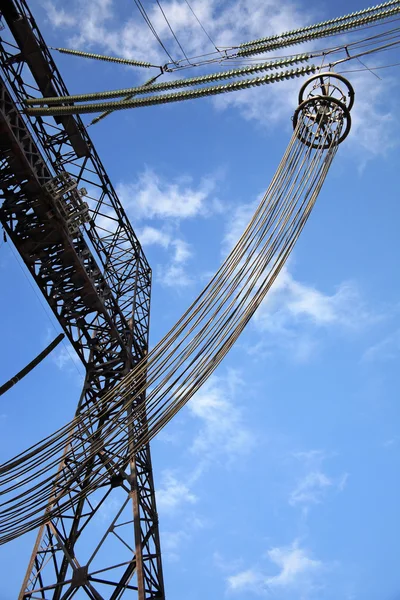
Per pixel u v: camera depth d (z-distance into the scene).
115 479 30.28
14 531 26.62
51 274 32.50
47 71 31.70
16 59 31.09
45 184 30.03
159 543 28.98
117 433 26.34
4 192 30.44
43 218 30.89
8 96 28.81
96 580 27.28
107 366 34.34
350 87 24.61
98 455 30.98
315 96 24.77
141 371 25.88
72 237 32.09
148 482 31.05
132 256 40.22
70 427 26.73
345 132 24.84
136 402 32.41
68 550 28.73
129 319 36.62
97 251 36.19
